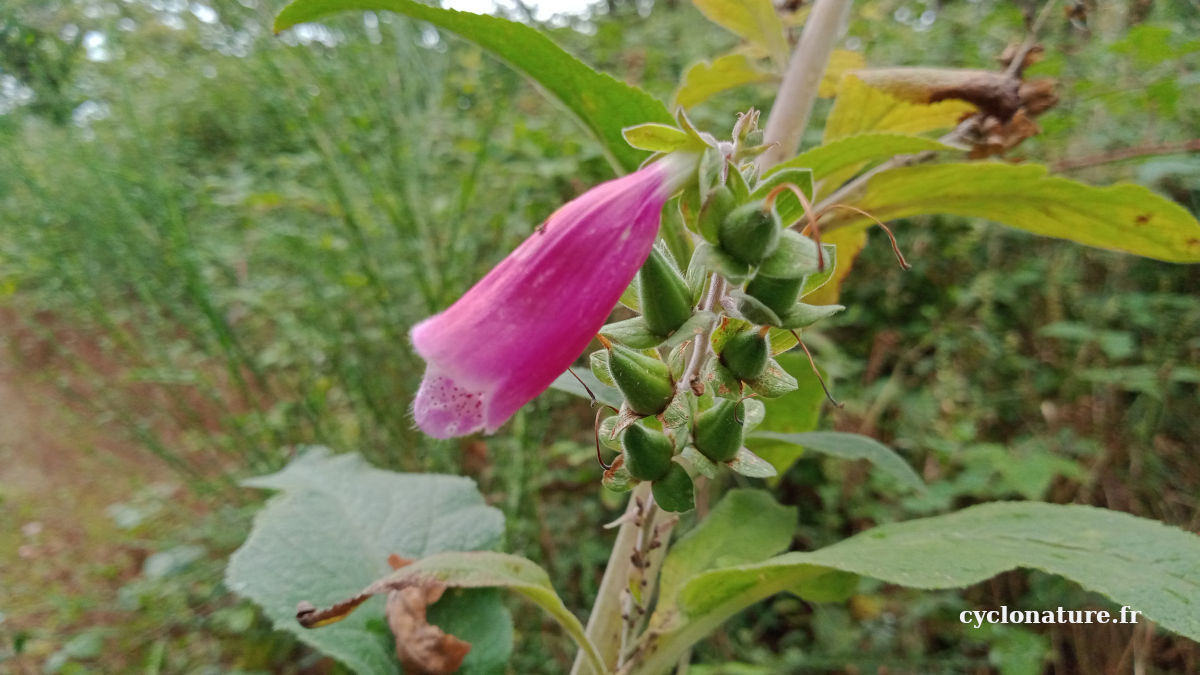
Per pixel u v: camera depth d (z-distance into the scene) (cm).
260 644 46
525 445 39
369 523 21
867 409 47
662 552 18
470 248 46
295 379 58
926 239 50
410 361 45
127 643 47
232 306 60
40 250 52
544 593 16
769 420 24
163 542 53
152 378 50
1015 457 42
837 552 16
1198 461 42
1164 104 33
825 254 11
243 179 56
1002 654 37
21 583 54
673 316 11
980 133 22
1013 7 39
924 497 41
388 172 42
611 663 18
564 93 17
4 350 72
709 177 10
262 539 19
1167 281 43
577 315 11
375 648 18
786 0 26
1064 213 18
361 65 44
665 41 71
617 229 11
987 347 47
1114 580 13
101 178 47
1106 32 38
